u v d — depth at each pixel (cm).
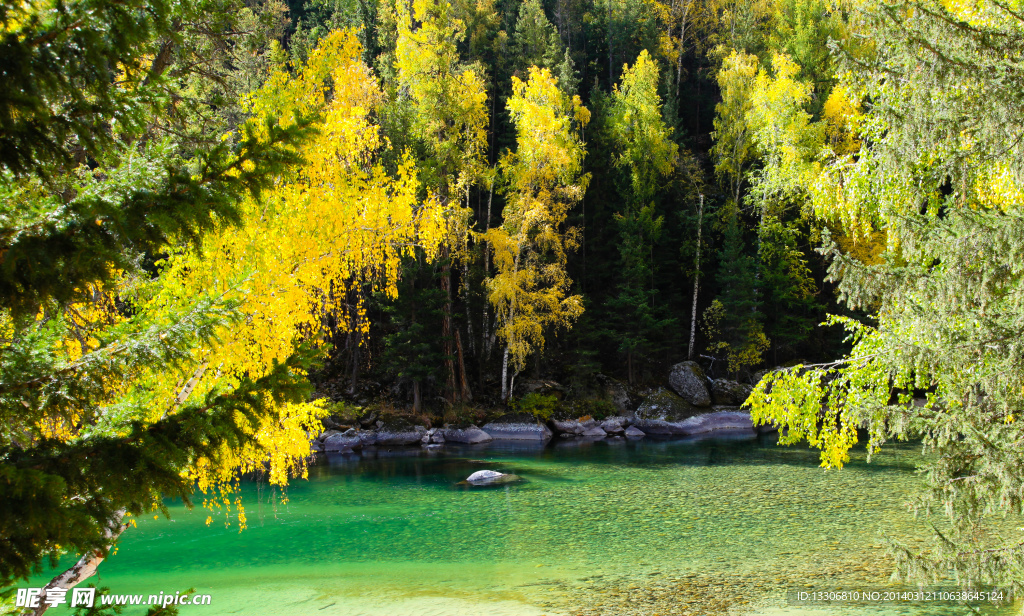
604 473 1831
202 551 1138
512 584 955
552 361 3198
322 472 1925
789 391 767
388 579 985
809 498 1451
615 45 4334
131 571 1029
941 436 607
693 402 2948
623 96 3322
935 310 649
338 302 884
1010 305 608
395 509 1442
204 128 773
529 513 1388
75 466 250
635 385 3103
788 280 2959
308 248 775
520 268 2698
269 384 296
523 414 2686
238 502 728
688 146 4225
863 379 719
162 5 282
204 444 280
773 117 2644
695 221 3186
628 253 2961
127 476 254
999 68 601
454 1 3597
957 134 667
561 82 3397
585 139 3394
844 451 733
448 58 2422
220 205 285
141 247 275
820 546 1093
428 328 2652
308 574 1012
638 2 4384
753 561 1027
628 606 860
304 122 322
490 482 1717
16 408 266
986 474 574
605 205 3356
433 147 2375
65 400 279
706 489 1582
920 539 1108
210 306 377
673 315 3362
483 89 2500
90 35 244
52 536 227
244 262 689
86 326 451
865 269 686
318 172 841
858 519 1257
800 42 3325
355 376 2752
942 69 628
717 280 3027
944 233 635
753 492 1531
